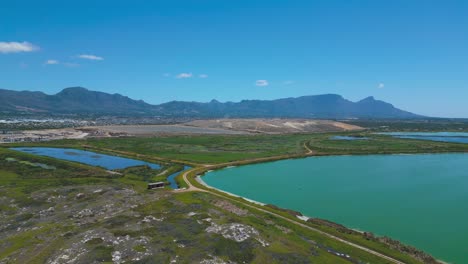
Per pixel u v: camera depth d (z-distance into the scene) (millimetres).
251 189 108188
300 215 79688
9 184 99812
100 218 70375
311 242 61531
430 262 55562
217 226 63062
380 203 91875
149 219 67438
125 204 80688
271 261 51469
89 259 49969
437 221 77688
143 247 54250
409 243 65562
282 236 62656
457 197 97562
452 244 65062
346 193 102625
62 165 135875
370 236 64812
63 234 59938
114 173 123375
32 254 52344
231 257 52031
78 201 82875
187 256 51688
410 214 82625
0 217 72562
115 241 56250
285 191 105562
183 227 62938
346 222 77188
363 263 53281
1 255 52688
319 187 110438
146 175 123688
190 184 109438
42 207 78375
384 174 131500
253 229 62688
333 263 51969
